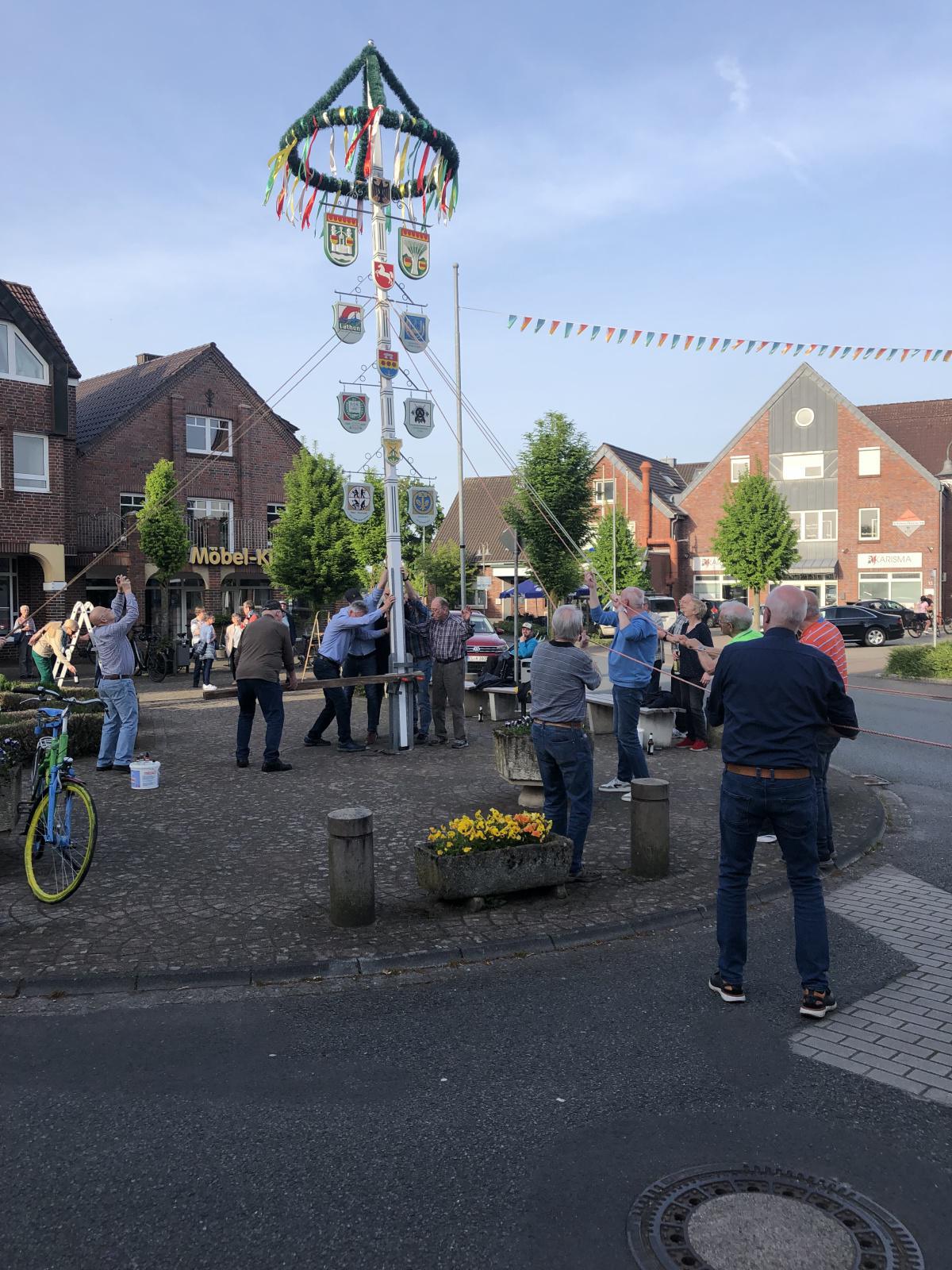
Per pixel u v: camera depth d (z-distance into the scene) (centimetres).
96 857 684
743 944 452
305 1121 350
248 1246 280
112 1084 379
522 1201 300
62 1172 317
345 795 875
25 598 2733
